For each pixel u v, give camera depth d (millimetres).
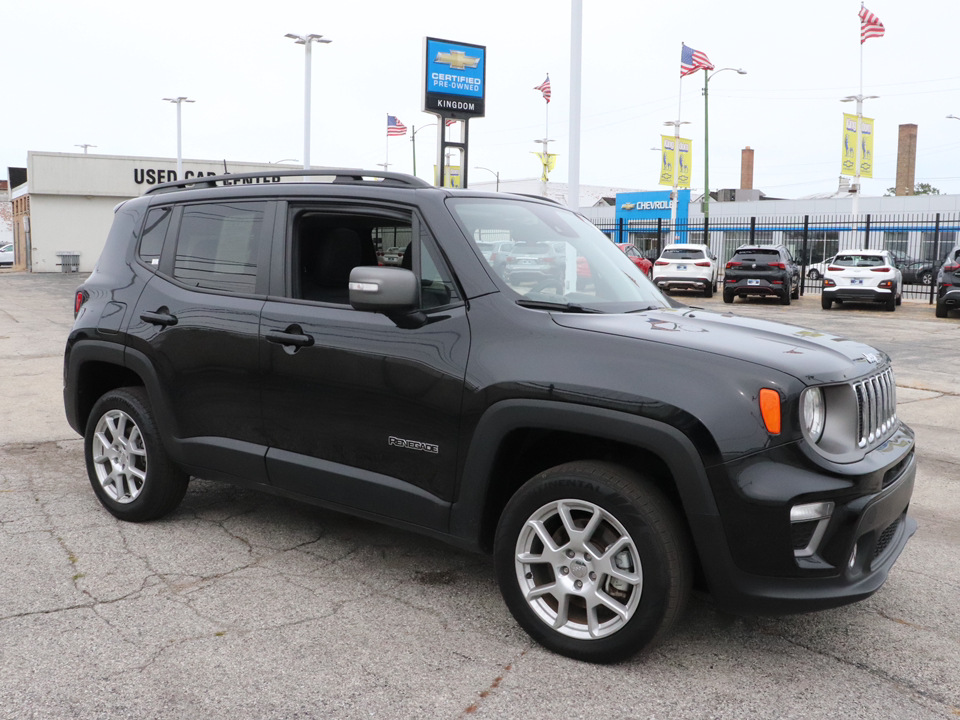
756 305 23219
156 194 4621
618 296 3645
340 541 4254
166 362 4148
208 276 4113
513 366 3070
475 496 3186
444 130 21516
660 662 3045
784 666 3035
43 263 41500
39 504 4781
